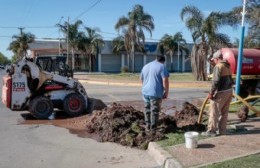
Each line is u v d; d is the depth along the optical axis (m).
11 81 13.12
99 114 11.11
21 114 14.27
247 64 16.08
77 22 65.81
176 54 79.56
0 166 7.51
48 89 13.52
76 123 12.20
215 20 35.94
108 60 76.31
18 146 9.17
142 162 7.58
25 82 13.22
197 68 36.72
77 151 8.60
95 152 8.47
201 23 36.50
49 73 13.55
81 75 51.53
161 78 9.20
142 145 8.56
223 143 8.11
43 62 14.16
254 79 16.53
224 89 8.76
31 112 13.17
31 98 13.36
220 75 8.66
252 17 29.80
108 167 7.32
